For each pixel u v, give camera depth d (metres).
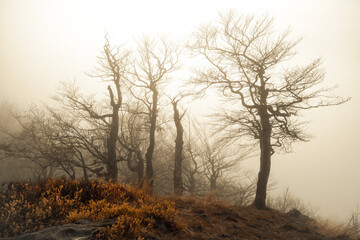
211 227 6.31
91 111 22.11
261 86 17.66
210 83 18.98
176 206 7.36
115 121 21.42
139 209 5.68
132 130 24.09
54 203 5.30
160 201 6.86
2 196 5.46
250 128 18.84
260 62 17.58
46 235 4.05
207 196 8.69
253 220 7.79
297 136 17.91
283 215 9.24
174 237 5.29
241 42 17.94
